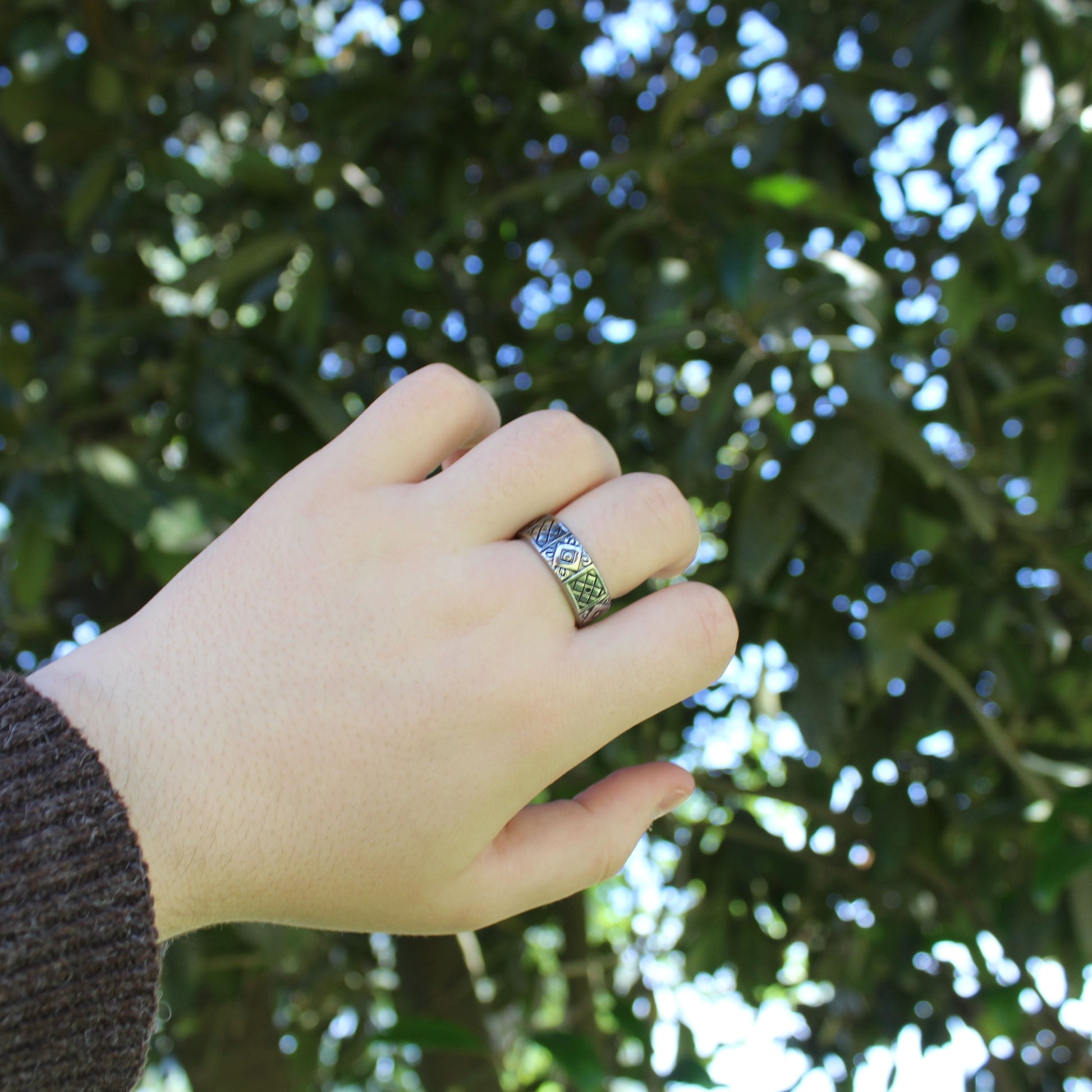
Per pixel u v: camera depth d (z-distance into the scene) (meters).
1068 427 0.96
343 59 1.31
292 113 1.18
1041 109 0.91
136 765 0.38
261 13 1.09
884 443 0.64
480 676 0.40
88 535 0.74
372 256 0.92
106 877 0.37
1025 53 0.93
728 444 0.75
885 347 0.66
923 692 0.90
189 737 0.39
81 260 0.97
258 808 0.39
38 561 0.70
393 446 0.42
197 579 0.41
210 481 0.72
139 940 0.37
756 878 1.08
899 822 0.94
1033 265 0.86
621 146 1.29
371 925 0.41
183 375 0.75
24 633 0.94
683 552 0.42
